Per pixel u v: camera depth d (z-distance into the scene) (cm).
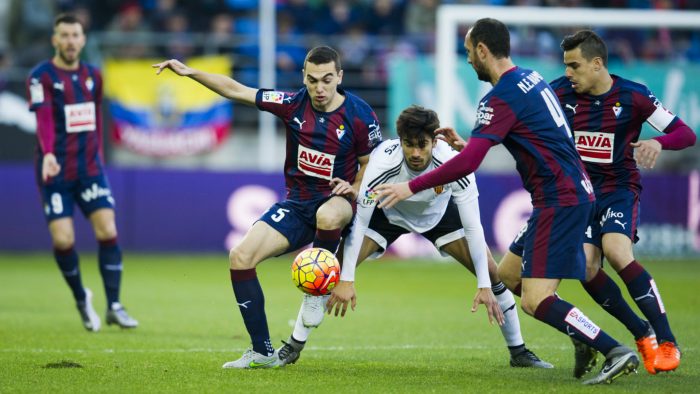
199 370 2258
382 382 2112
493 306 2245
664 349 2245
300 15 6975
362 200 2261
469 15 5750
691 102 6269
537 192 2086
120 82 6319
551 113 2077
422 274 5366
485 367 2372
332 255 2266
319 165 2347
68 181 3181
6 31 7050
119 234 6009
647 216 6125
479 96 6159
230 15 7075
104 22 6912
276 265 5888
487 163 6769
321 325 3319
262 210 6081
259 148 6694
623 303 2330
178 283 4719
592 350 2147
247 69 6744
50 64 3167
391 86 6350
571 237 2058
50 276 4981
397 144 2286
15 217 6047
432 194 2331
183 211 6056
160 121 6381
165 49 6656
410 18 7100
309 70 2216
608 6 7062
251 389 2005
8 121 6088
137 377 2148
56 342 2805
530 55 6625
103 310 3762
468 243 2256
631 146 2252
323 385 2062
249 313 2269
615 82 2388
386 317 3559
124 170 6012
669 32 7075
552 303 2053
